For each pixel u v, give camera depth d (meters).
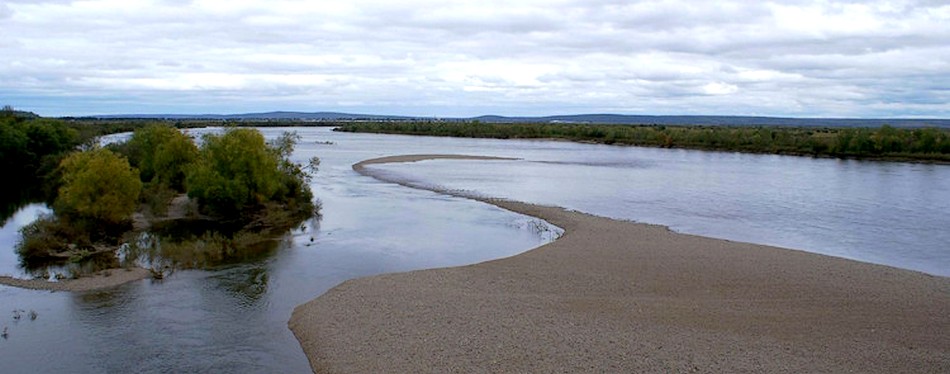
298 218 41.03
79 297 24.81
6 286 26.03
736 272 27.59
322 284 26.56
